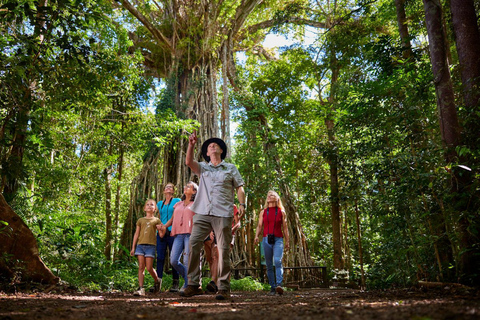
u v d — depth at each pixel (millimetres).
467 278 5016
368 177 8172
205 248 6770
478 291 4125
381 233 8875
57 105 9578
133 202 14891
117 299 4891
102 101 11789
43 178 11688
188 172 15531
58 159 12938
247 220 15828
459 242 5277
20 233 5832
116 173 19219
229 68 19219
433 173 5672
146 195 15055
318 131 21172
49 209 9500
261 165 18172
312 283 15617
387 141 7723
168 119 14555
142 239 6820
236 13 17422
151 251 6844
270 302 3996
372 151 8266
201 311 2850
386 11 14312
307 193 21312
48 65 7574
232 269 13875
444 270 5633
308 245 21047
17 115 6848
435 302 2951
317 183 20156
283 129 19922
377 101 7598
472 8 6000
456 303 2762
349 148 14406
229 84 19594
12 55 6930
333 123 17406
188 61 16656
